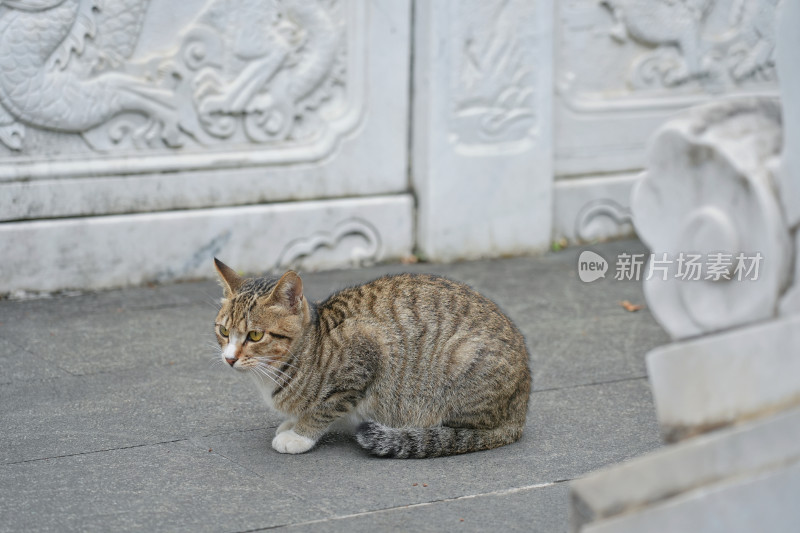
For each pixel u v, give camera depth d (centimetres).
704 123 338
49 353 710
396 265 974
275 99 918
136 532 447
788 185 314
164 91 869
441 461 544
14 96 802
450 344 556
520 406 573
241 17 888
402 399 560
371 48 945
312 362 544
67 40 818
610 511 329
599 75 1061
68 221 839
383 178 975
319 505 481
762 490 319
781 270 316
